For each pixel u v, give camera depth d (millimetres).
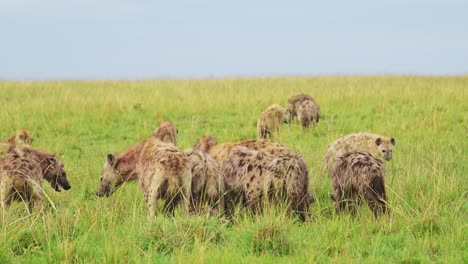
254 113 63531
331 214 28719
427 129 51594
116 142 52750
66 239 23547
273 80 108875
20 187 27406
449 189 31000
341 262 21766
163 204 28250
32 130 56438
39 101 71062
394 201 29125
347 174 27188
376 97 71438
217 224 25422
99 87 96250
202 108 67438
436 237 24703
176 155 26641
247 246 23781
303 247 23609
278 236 23766
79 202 30625
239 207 28000
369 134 39781
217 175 27594
